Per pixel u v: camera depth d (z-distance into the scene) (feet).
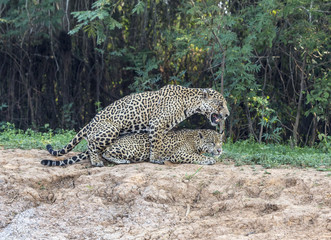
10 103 62.95
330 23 50.47
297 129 55.52
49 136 49.24
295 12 49.21
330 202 24.94
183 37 52.39
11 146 38.96
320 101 50.11
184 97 34.22
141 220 25.57
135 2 61.77
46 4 58.70
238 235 22.76
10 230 25.29
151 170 30.91
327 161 33.06
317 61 54.29
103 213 26.48
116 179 29.71
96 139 32.78
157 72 61.21
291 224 23.03
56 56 62.54
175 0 61.21
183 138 34.24
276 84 56.59
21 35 62.03
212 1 47.70
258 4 50.42
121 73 63.31
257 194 27.50
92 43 62.90
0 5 62.34
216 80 55.93
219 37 48.75
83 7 62.13
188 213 26.21
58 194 28.71
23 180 29.73
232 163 33.81
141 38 61.62
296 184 27.27
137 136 34.09
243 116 56.70
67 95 62.49
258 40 50.19
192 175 29.76
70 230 25.03
